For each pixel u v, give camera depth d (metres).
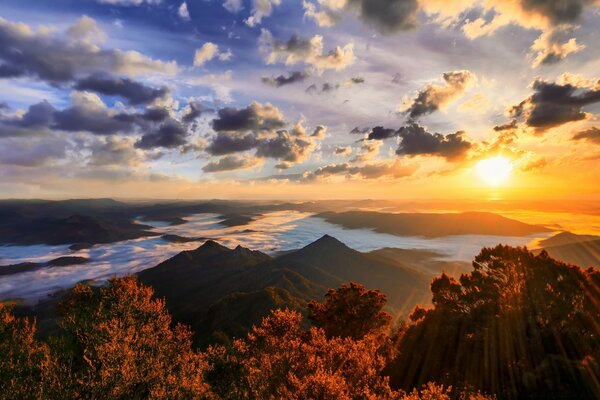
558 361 18.88
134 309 31.34
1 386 21.00
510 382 19.80
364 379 20.42
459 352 24.34
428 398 17.28
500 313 26.36
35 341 27.19
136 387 22.58
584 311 23.70
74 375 22.05
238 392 25.39
